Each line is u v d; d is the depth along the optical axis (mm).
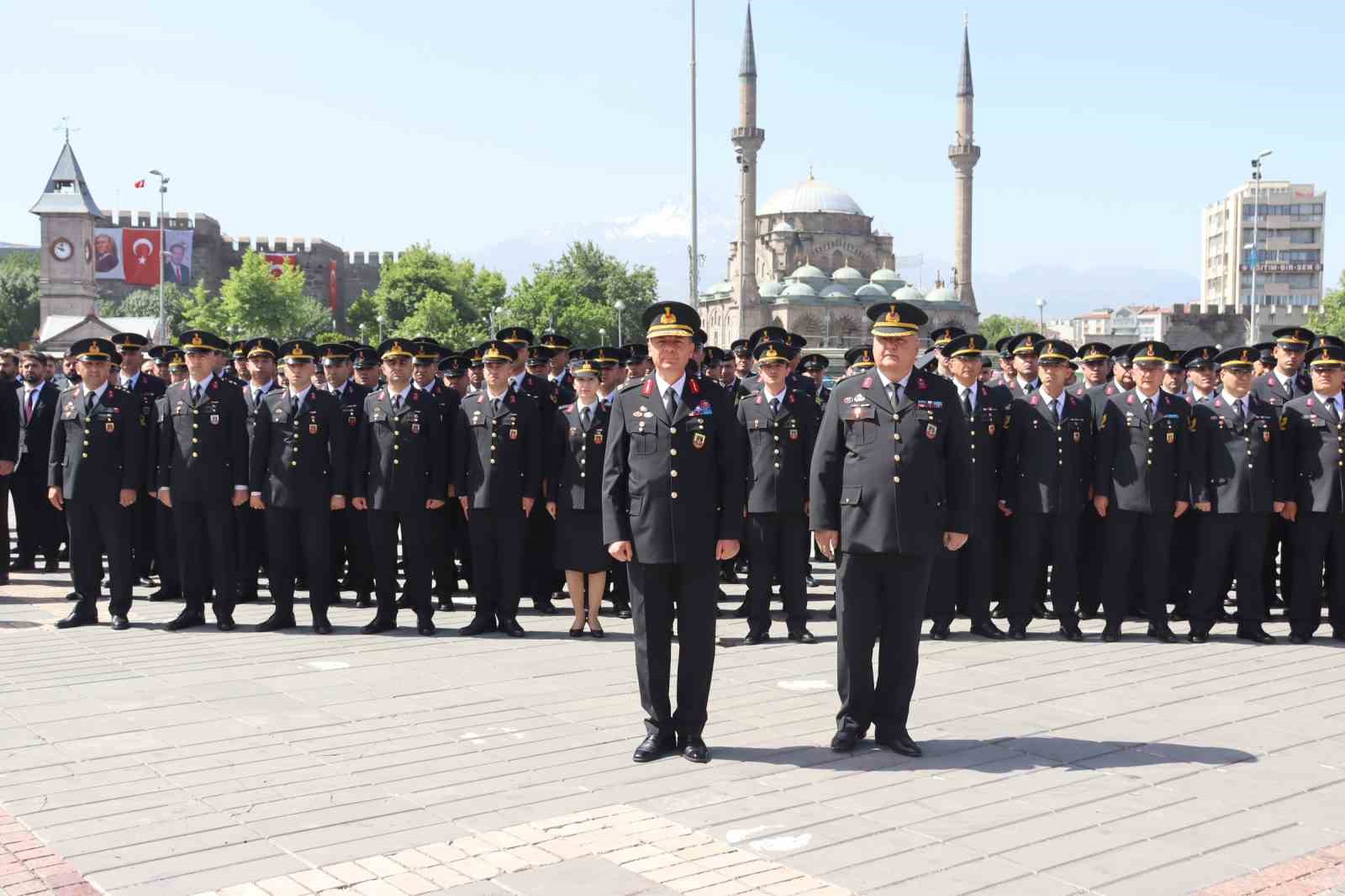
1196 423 11211
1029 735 7734
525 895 5191
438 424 11477
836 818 6188
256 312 87875
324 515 11266
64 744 7438
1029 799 6488
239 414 11461
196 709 8281
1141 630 11719
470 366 14750
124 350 14070
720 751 7391
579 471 11039
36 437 15227
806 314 104312
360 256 121625
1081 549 12516
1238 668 9812
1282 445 11102
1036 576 11906
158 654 10164
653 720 7320
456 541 13867
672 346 7539
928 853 5699
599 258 128875
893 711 7414
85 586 11562
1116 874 5453
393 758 7164
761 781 6793
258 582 14750
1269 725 8008
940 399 7613
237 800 6406
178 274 109188
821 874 5430
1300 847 5805
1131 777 6883
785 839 5879
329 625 11312
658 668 7375
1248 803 6441
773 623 12125
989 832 5988
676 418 7402
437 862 5555
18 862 5574
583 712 8258
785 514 11031
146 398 13914
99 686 8945
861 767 7062
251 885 5305
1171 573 12656
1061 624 11406
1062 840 5887
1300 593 11180
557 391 13266
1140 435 11094
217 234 112438
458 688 8961
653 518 7305
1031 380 11773
